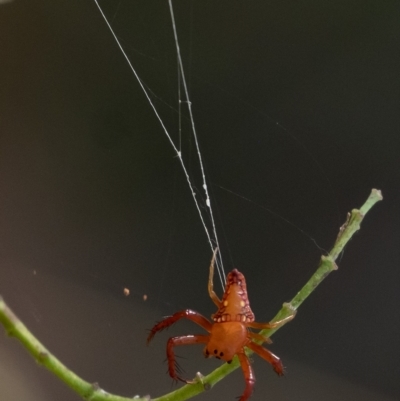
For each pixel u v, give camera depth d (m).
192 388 0.23
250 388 0.23
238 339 0.23
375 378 0.26
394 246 0.26
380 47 0.26
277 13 0.26
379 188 0.26
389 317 0.26
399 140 0.26
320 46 0.26
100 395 0.22
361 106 0.26
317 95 0.26
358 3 0.26
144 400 0.22
